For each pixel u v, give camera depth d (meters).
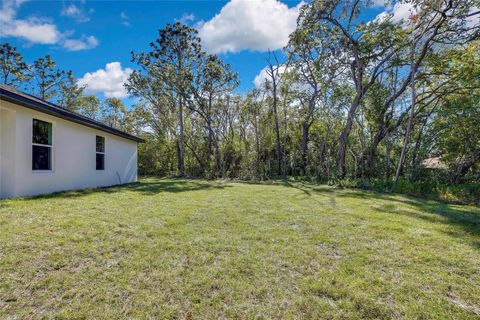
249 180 13.74
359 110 12.86
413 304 1.90
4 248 2.54
